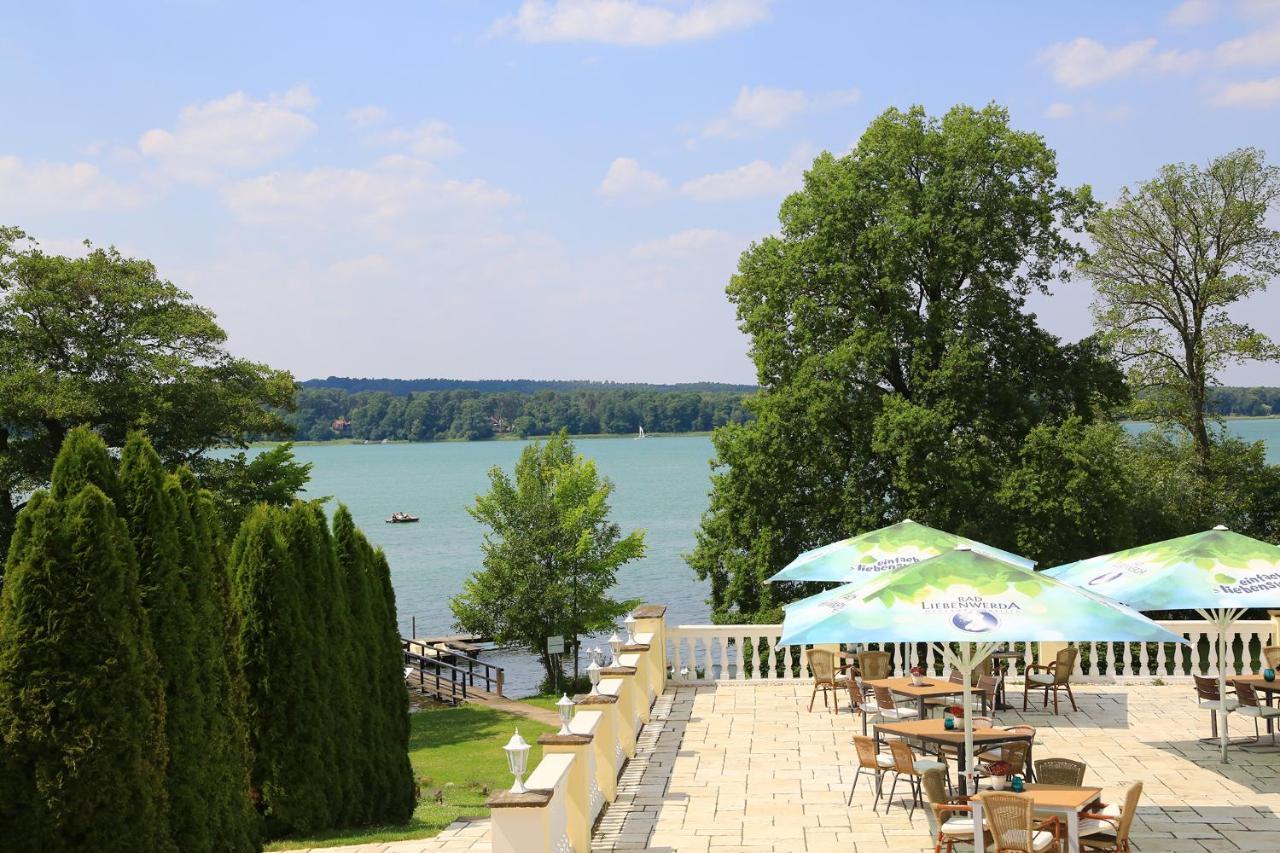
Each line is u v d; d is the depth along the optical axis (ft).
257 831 42.32
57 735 32.60
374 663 53.57
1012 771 36.58
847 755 50.49
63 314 118.42
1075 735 52.95
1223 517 142.20
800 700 63.00
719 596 136.15
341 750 49.37
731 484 128.57
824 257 124.36
